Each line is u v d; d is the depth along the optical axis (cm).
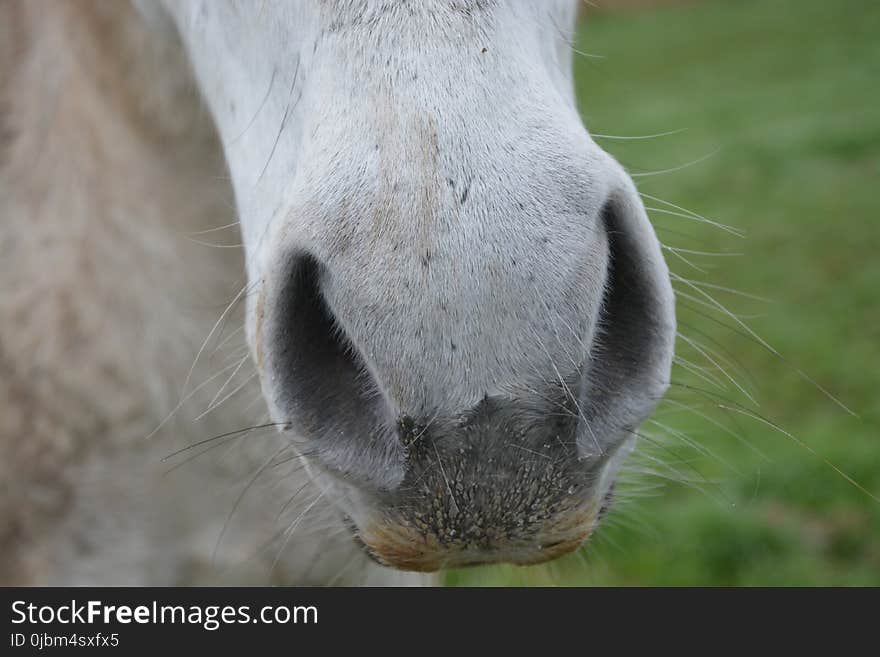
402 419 130
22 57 239
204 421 241
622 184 141
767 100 1375
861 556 449
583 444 138
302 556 249
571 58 172
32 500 240
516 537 141
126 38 228
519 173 127
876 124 1135
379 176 127
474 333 125
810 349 633
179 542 250
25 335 235
